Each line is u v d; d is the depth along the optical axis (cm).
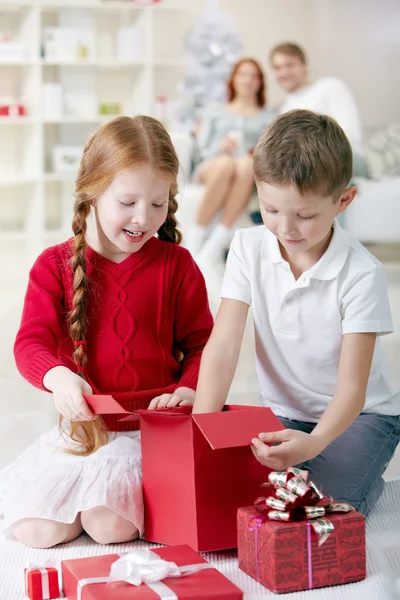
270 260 151
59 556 138
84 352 153
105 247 158
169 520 138
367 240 502
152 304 158
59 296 158
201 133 509
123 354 155
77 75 680
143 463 143
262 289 153
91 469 145
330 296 147
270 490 136
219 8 740
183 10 734
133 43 683
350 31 758
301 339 151
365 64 763
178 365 163
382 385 161
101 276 157
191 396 148
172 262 162
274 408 162
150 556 118
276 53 480
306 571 120
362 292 144
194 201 475
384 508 159
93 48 670
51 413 231
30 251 584
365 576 124
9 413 231
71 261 155
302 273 149
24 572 125
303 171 127
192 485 131
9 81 686
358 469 149
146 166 145
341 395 136
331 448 152
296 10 754
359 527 123
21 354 151
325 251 147
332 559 121
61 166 678
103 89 722
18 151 702
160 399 144
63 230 702
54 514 141
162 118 696
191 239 474
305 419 158
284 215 131
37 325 154
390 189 500
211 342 150
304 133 129
